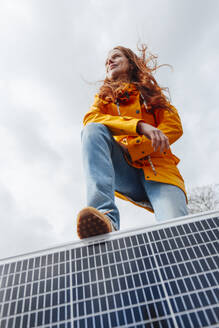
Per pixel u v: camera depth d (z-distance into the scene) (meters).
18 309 0.74
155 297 0.70
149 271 0.78
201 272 0.75
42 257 0.90
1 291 0.80
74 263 0.86
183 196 1.76
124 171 1.97
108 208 1.27
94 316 0.69
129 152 1.88
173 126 2.06
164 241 0.89
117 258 0.85
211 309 0.65
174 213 1.55
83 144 1.58
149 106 2.23
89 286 0.77
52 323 0.69
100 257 0.86
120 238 0.94
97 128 1.64
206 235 0.88
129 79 2.53
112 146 1.80
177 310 0.66
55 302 0.74
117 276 0.78
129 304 0.70
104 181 1.37
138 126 1.64
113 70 2.54
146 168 1.88
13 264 0.89
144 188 1.97
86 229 1.01
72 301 0.74
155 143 1.52
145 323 0.65
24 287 0.80
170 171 1.88
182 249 0.84
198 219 0.97
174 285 0.73
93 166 1.43
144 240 0.91
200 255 0.81
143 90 2.28
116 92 2.23
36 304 0.75
